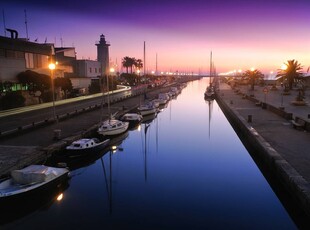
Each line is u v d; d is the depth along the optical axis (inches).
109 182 764.0
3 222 563.2
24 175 618.2
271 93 2800.2
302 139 941.2
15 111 1551.4
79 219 565.0
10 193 571.5
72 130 1113.4
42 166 680.4
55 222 555.8
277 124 1202.0
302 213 531.2
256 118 1358.3
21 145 882.8
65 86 2247.8
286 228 528.4
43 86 1971.0
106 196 668.7
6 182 610.5
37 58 2128.4
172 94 3157.0
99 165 929.5
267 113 1526.8
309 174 635.5
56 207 616.7
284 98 2298.2
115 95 2763.3
